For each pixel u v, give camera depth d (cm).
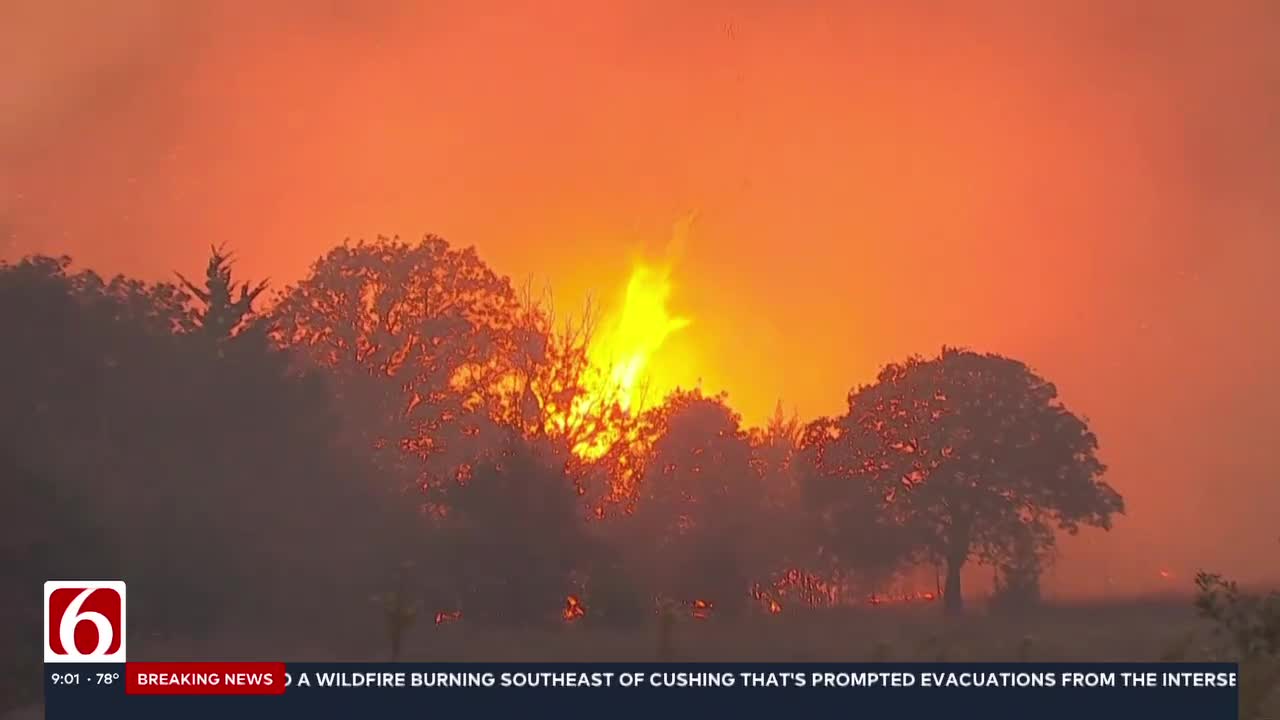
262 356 15312
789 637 12706
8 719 8162
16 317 13175
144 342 14575
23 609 10194
